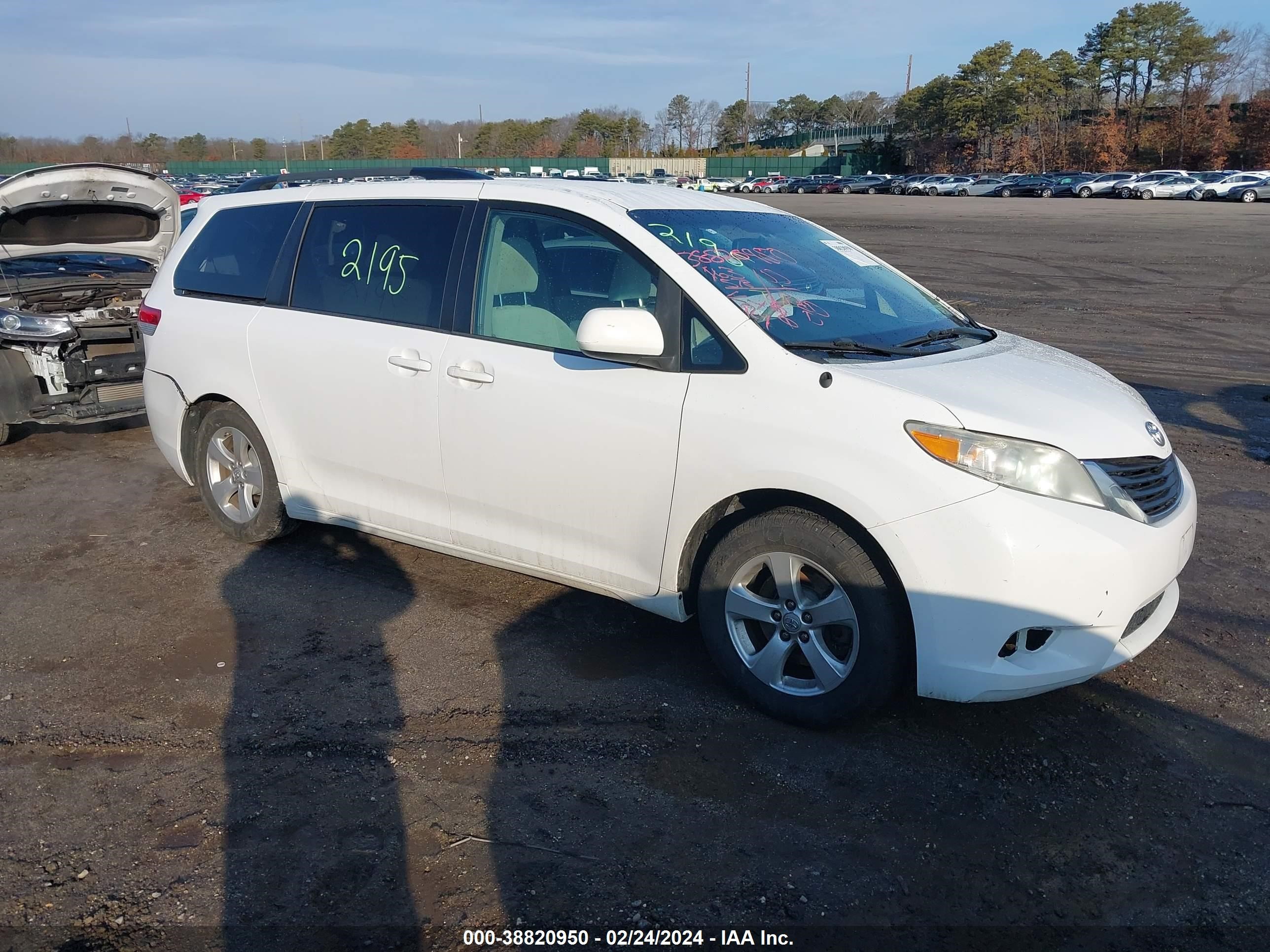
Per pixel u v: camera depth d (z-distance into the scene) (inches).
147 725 138.1
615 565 146.3
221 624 169.6
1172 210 1574.8
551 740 134.2
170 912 102.7
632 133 5093.5
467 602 178.5
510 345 152.2
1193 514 135.3
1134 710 142.4
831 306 147.3
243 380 187.8
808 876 108.4
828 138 4539.9
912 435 120.2
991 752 131.8
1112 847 113.7
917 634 121.8
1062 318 543.8
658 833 115.3
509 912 103.0
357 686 148.7
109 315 289.1
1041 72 3363.7
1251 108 2928.2
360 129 5002.5
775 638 135.9
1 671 153.3
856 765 128.6
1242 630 166.6
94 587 185.6
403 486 168.2
